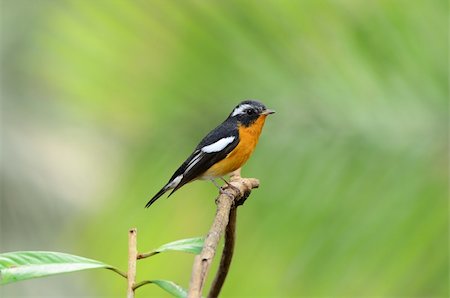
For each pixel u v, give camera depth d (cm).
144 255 549
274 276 916
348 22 880
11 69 1470
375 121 881
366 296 888
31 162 1499
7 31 1470
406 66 873
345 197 887
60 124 1392
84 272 1570
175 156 956
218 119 913
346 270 891
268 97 890
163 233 1072
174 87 916
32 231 1514
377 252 886
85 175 1450
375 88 878
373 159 884
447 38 866
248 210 907
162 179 974
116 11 951
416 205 878
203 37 898
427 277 891
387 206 884
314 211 890
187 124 928
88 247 1282
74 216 1490
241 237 905
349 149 884
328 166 889
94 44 970
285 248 902
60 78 1054
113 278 1567
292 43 886
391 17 875
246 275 922
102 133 1122
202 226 1070
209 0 891
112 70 959
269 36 888
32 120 1446
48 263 521
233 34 891
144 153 964
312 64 888
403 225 882
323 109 889
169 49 916
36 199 1523
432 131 876
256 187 823
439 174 878
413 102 873
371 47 878
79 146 1441
